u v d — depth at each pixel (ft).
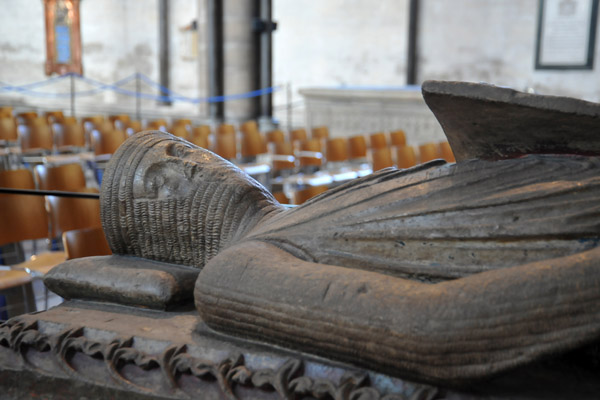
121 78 51.72
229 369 6.18
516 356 5.10
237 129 31.71
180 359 6.40
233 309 6.31
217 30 33.09
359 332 5.56
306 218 6.95
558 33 35.09
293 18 44.65
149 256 8.26
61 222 13.14
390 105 30.86
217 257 6.70
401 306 5.41
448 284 5.43
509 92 5.75
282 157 24.31
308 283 5.95
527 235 5.80
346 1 42.45
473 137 6.53
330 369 5.93
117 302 7.76
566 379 5.83
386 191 6.70
